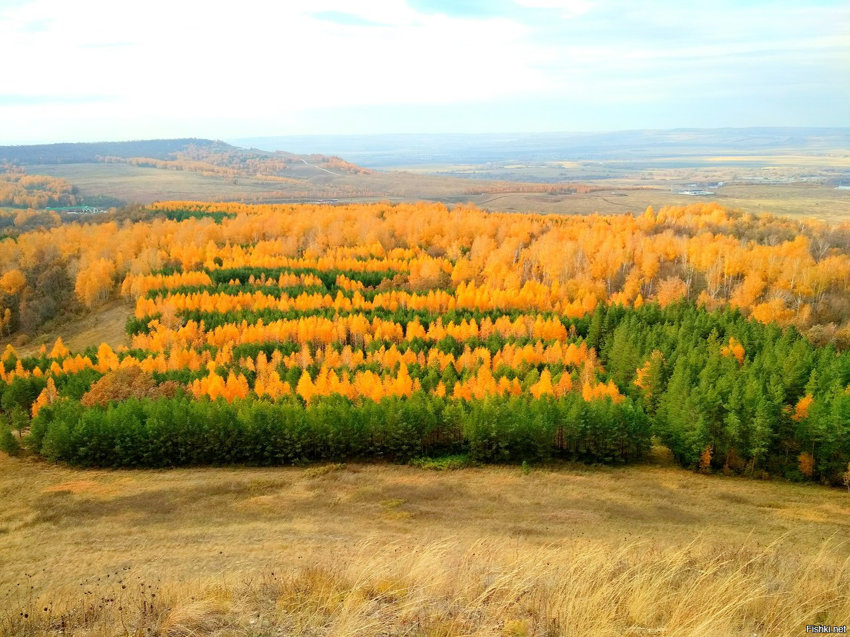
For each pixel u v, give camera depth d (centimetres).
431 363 9756
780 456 6838
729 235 17112
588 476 6412
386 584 1938
